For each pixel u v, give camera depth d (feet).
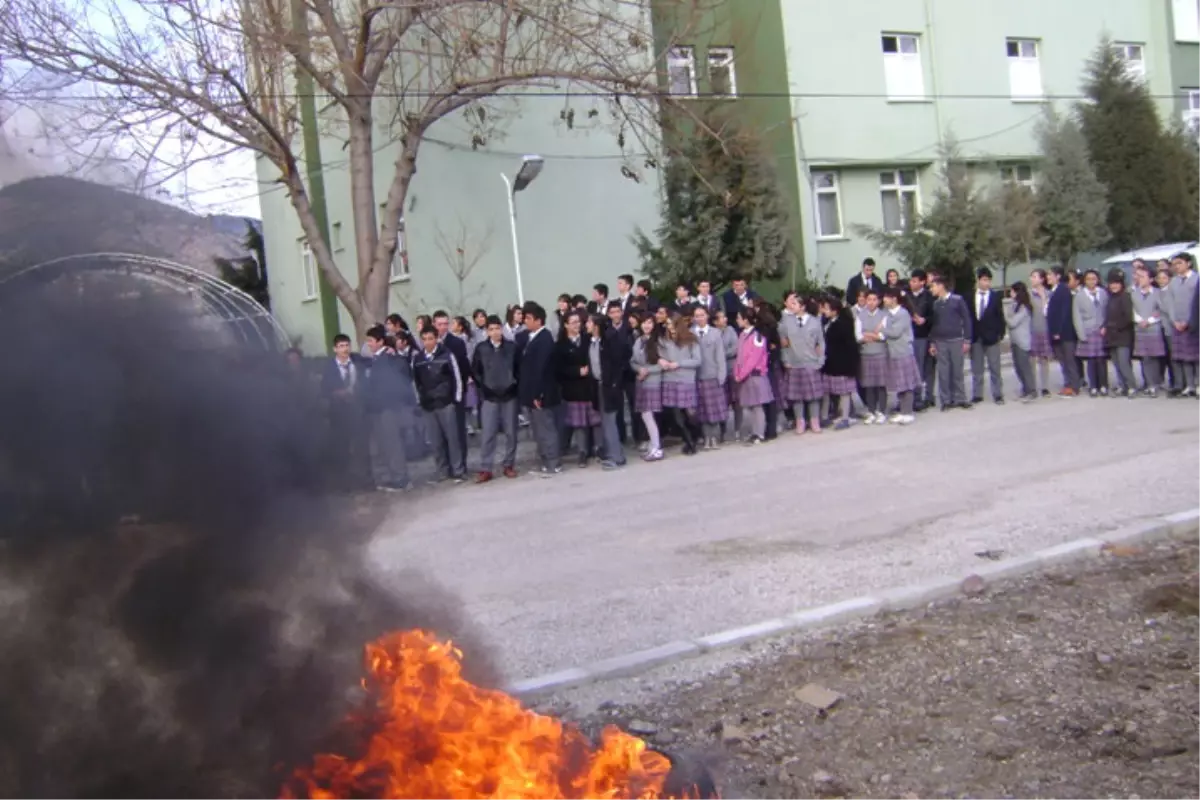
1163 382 44.42
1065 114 78.89
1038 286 45.24
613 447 37.04
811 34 70.69
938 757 12.77
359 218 50.14
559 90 59.16
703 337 38.27
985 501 26.22
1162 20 86.94
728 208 56.24
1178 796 11.32
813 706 14.42
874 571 20.68
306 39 47.32
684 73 56.24
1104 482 26.94
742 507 28.07
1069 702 13.88
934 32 75.41
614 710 14.96
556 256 64.28
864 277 48.80
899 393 41.06
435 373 36.11
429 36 52.31
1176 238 79.00
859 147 72.84
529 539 26.11
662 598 20.06
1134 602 17.56
